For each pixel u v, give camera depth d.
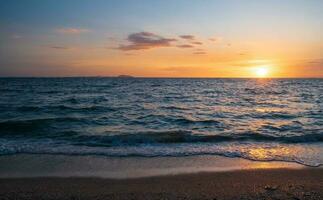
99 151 9.05
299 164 7.78
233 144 10.24
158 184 6.21
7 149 9.15
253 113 19.94
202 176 6.76
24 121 14.95
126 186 6.07
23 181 6.32
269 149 9.47
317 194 5.62
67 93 41.19
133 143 10.34
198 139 10.99
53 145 9.95
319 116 18.33
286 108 23.39
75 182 6.29
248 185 6.18
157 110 21.58
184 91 48.88
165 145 10.02
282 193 5.68
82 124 15.12
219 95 39.31
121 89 54.34
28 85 71.94
